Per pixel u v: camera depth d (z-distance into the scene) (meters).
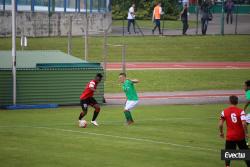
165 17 153.88
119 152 44.59
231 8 146.38
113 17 150.25
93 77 69.75
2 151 44.16
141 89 81.62
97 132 52.12
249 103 52.84
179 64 103.19
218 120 59.88
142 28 136.88
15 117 59.59
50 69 68.25
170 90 81.62
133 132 52.50
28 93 67.75
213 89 83.19
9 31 115.00
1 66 68.75
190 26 143.75
